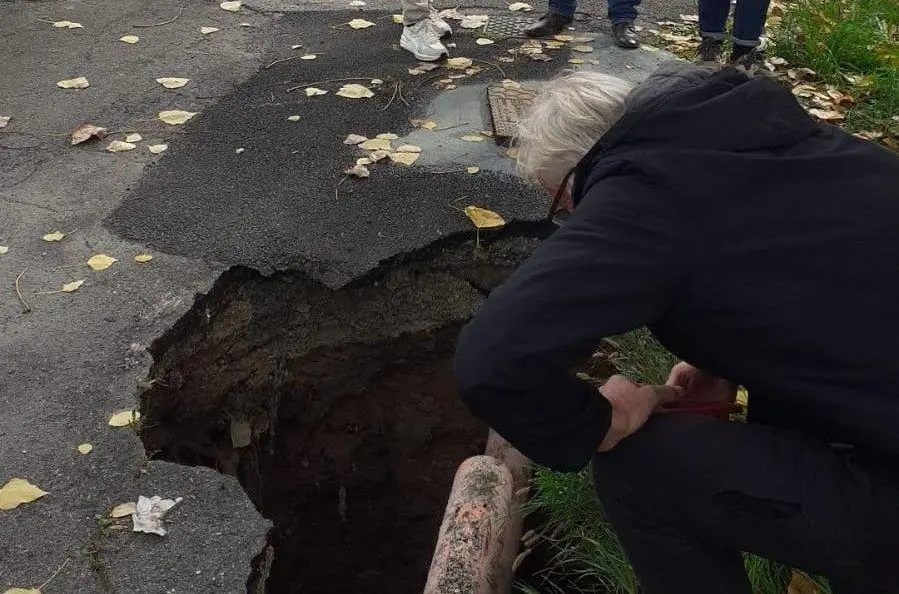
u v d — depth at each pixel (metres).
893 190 1.69
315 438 3.94
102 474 2.57
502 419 1.69
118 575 2.30
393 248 3.52
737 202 1.64
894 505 1.67
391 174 4.01
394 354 3.75
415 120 4.47
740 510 1.81
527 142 1.96
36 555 2.35
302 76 4.91
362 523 4.28
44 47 5.21
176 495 2.51
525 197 3.84
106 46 5.24
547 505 2.79
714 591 1.97
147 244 3.53
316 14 5.73
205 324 3.32
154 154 4.17
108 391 2.86
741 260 1.63
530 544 2.80
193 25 5.54
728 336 1.68
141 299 3.24
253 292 3.49
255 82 4.84
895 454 1.63
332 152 4.18
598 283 1.61
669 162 1.65
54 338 3.05
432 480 4.14
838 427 1.67
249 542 2.39
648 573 2.04
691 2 6.13
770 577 2.40
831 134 1.81
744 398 2.81
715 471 1.82
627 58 5.21
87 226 3.64
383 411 3.92
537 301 1.61
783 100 1.77
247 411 3.62
